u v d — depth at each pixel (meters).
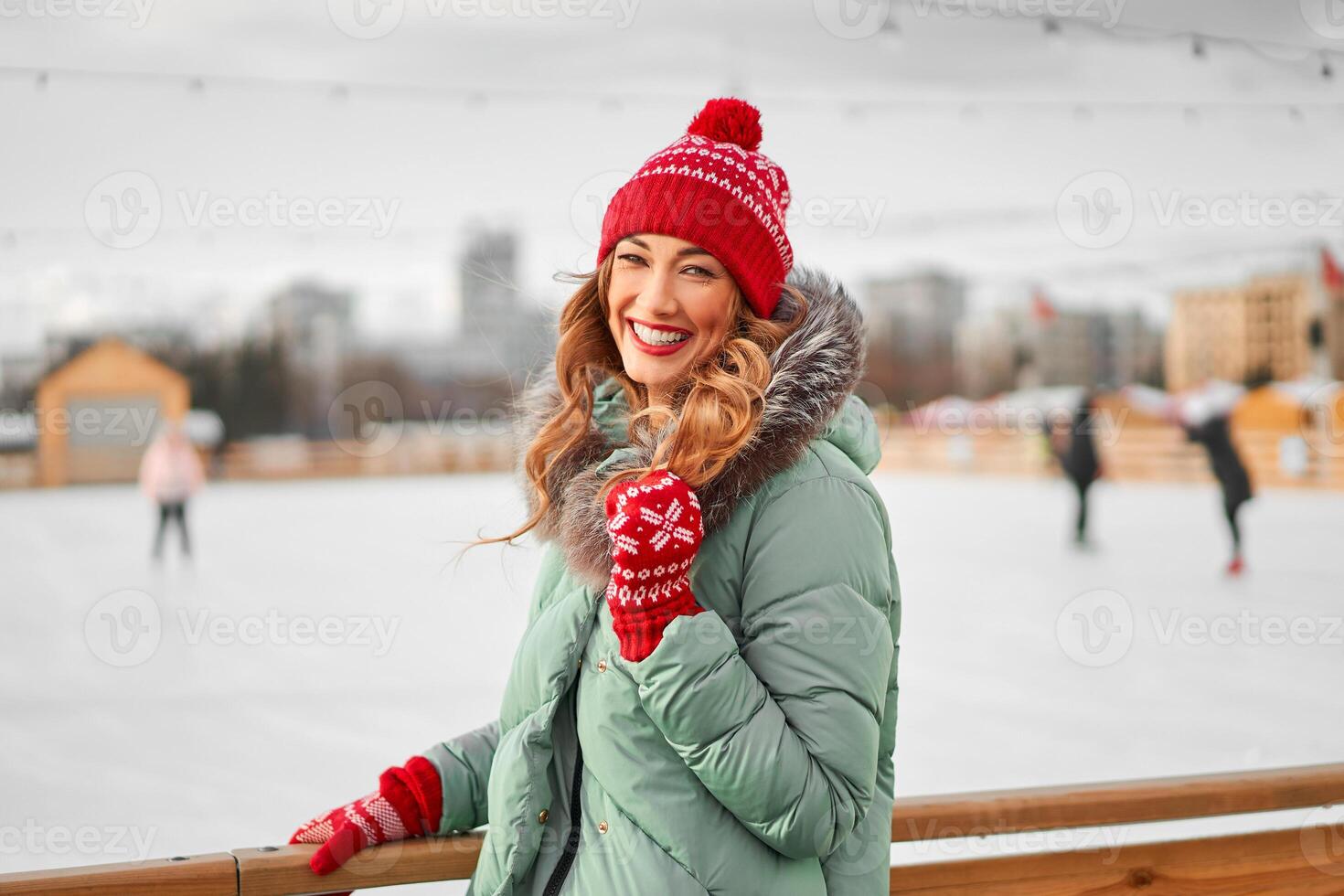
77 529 11.22
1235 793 1.35
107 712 3.93
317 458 19.52
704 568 1.00
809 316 1.05
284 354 24.48
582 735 1.00
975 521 10.02
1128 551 7.88
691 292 1.06
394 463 19.56
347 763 3.33
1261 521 9.45
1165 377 16.44
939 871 1.26
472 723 3.79
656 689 0.91
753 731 0.90
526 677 1.07
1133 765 3.28
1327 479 11.75
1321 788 1.38
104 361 20.77
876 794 1.08
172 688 4.32
